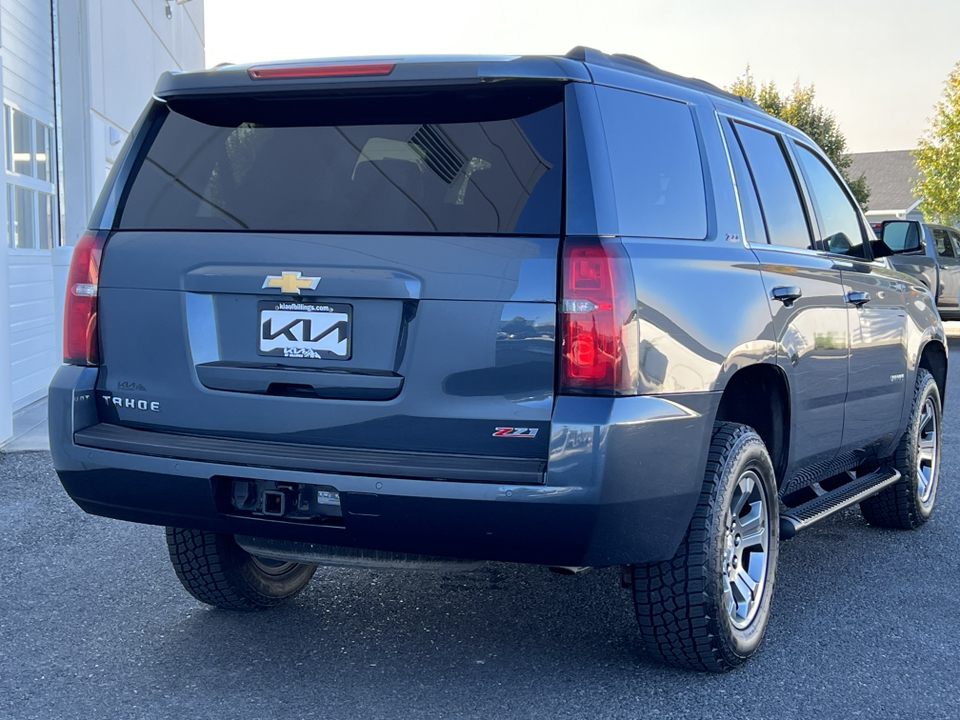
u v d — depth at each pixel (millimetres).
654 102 3645
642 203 3379
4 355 8102
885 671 3793
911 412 5691
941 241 17422
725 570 3648
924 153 41625
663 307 3266
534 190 3168
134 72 14781
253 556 4246
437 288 3137
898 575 5043
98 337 3561
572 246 3080
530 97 3266
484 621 4281
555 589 4715
